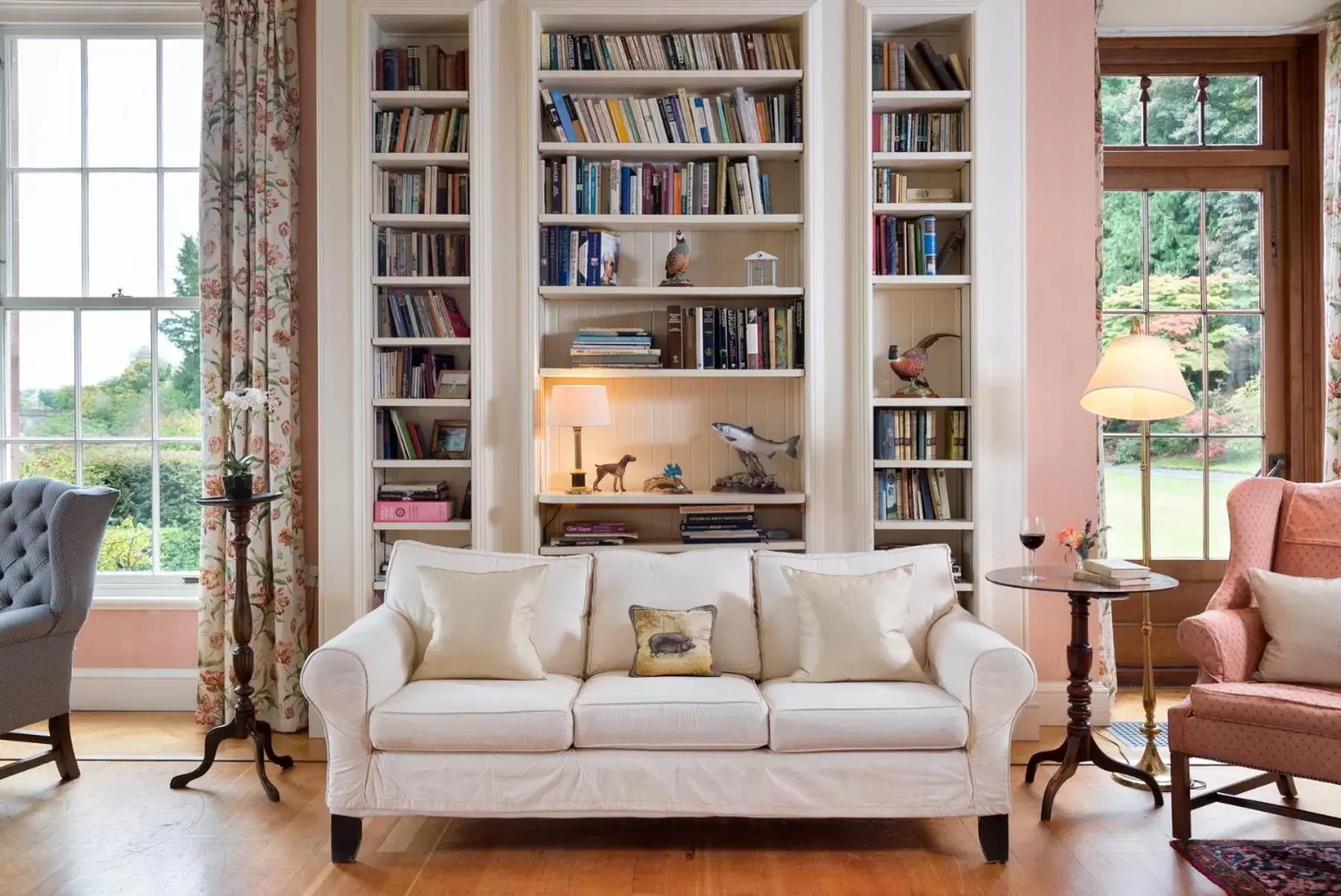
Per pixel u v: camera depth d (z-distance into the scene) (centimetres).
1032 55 392
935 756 277
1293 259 462
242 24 399
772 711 280
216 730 337
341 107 390
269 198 396
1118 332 469
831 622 310
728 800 277
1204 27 454
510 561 346
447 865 277
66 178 436
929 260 394
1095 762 317
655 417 417
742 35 396
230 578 399
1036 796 328
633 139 395
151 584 435
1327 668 286
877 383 411
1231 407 466
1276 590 302
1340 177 430
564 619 332
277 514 397
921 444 395
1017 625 390
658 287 393
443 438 407
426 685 300
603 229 404
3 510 356
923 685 297
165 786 338
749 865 276
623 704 280
